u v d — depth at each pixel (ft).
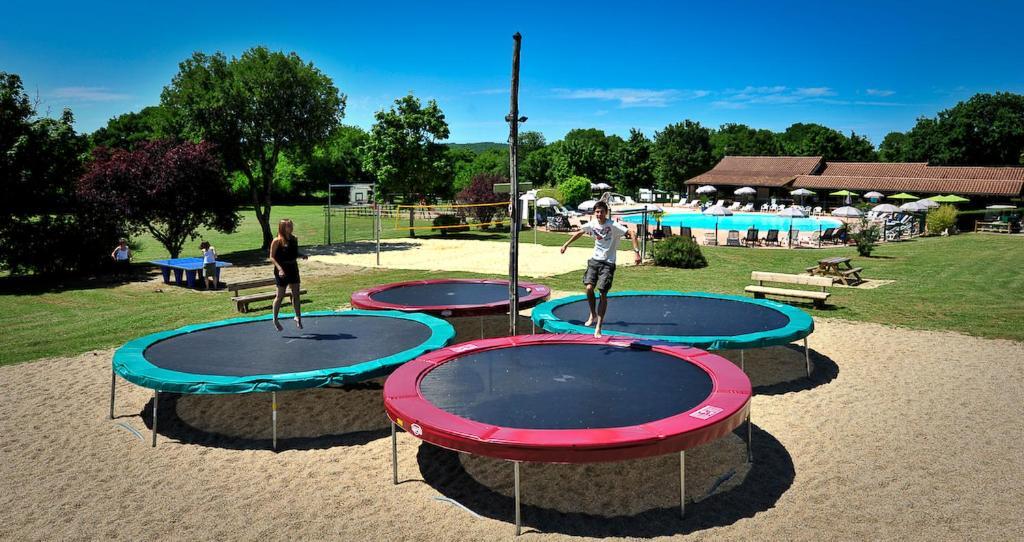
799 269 61.72
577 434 15.15
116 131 232.12
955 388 24.99
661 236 93.61
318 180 216.13
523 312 43.09
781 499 16.35
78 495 17.38
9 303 48.57
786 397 24.53
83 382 27.84
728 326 27.81
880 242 89.92
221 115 80.89
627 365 21.52
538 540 14.73
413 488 17.62
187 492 17.53
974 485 16.76
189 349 24.89
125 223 69.97
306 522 15.76
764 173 173.78
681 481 15.44
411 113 108.99
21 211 61.21
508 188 26.48
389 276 59.41
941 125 205.16
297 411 24.06
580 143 208.85
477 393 18.74
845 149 221.46
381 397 25.53
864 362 28.99
